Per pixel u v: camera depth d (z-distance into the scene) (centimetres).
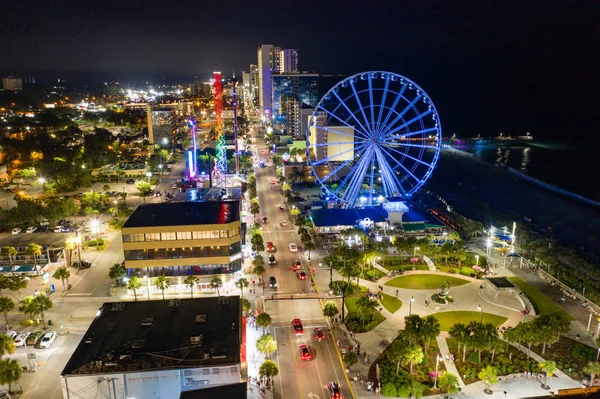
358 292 15700
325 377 11388
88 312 14425
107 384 9100
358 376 11412
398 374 11294
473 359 11875
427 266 17850
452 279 16762
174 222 15800
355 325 13550
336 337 13125
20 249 18212
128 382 9144
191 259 15688
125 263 15625
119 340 10081
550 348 12512
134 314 11150
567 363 11831
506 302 15062
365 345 12738
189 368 9212
